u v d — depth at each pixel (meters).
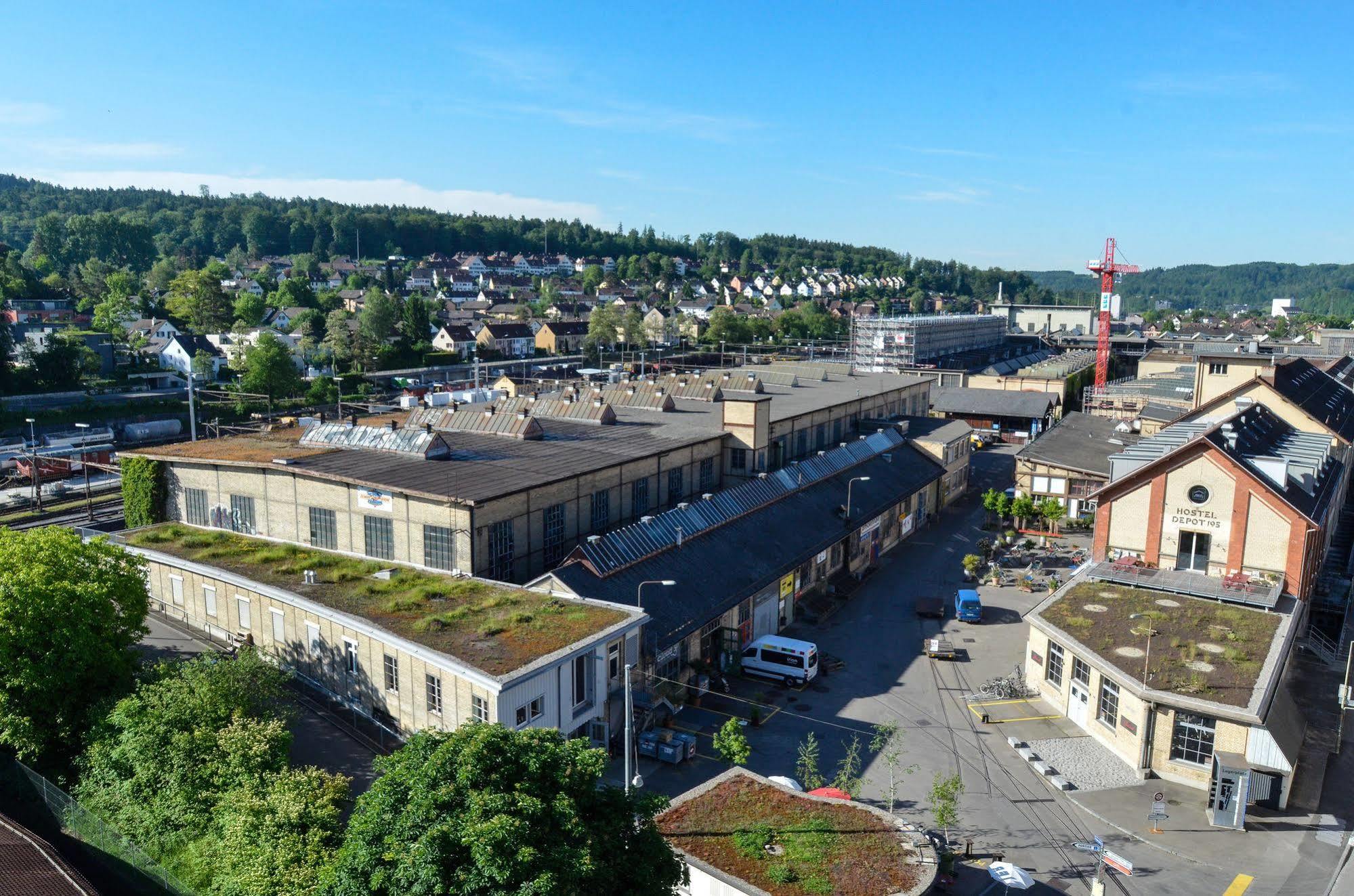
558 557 64.69
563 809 25.94
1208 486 61.50
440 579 56.06
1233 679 47.91
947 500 110.94
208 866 36.47
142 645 58.62
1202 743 46.28
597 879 25.95
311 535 65.25
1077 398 179.38
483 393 137.38
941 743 51.38
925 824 43.06
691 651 57.75
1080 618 56.75
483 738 27.08
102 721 43.28
